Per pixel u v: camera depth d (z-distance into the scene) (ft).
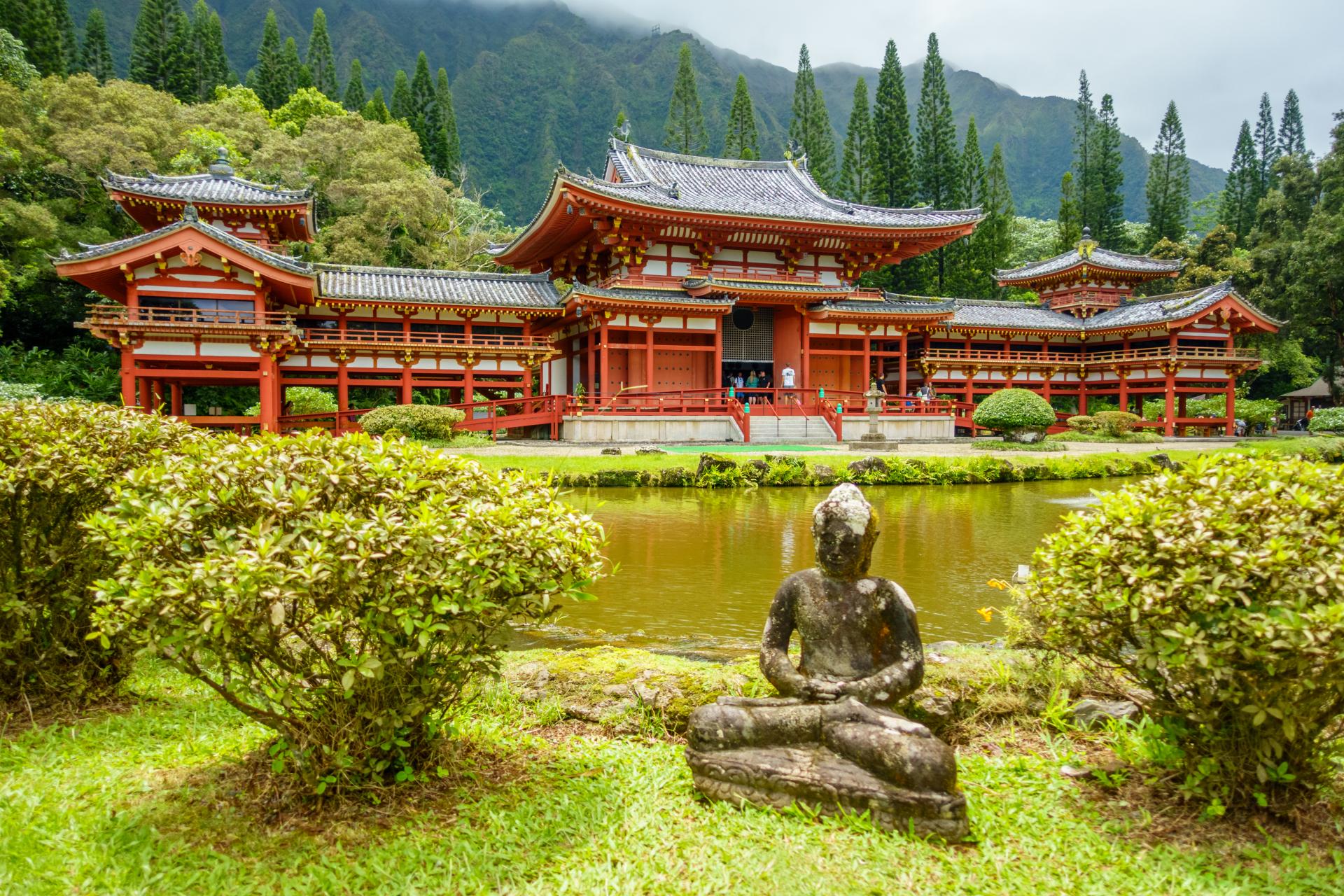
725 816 16.67
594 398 123.44
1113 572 16.21
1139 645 16.71
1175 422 161.99
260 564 13.70
